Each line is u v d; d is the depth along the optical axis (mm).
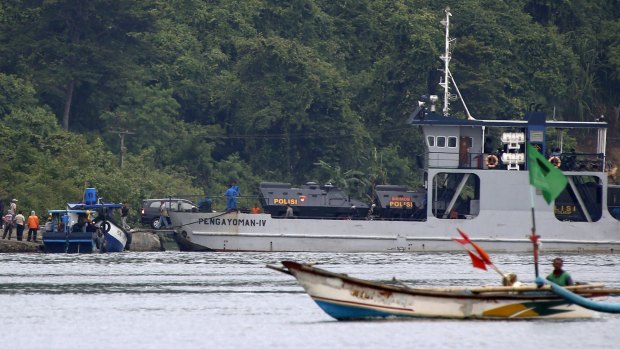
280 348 152625
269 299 199000
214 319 175625
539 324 169000
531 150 173375
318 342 156125
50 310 184750
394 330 162875
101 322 173125
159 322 173125
